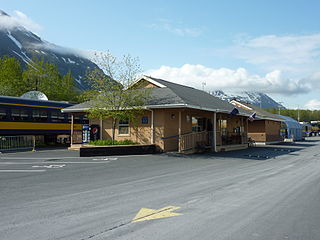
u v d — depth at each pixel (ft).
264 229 16.01
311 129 229.86
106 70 58.75
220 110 66.18
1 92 112.78
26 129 72.43
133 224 16.65
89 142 63.36
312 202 21.74
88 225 16.44
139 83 69.41
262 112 118.21
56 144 87.35
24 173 34.94
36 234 15.08
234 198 22.79
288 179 31.55
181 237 14.75
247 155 59.62
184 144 61.57
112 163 44.21
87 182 29.27
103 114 57.47
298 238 14.80
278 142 123.65
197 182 29.35
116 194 23.99
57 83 147.84
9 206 20.42
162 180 30.42
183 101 56.24
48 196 23.34
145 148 57.77
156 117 61.05
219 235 15.07
